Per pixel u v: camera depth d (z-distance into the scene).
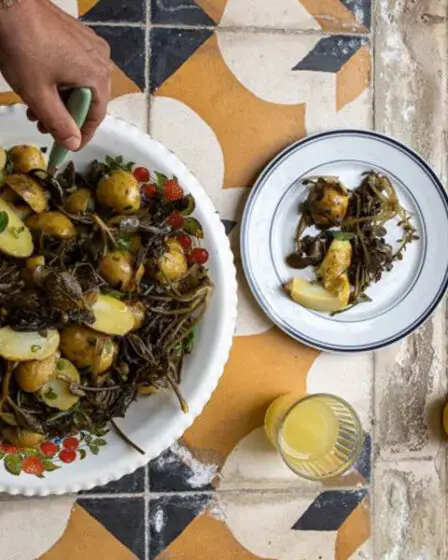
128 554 0.89
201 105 0.90
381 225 0.90
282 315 0.89
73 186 0.80
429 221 0.91
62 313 0.73
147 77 0.89
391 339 0.91
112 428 0.81
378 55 0.93
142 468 0.90
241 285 0.90
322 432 0.90
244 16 0.90
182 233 0.81
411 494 0.95
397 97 0.93
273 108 0.91
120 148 0.81
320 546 0.93
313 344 0.89
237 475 0.91
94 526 0.89
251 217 0.88
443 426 0.94
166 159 0.81
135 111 0.89
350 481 0.93
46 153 0.81
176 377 0.81
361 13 0.92
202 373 0.81
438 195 0.91
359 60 0.92
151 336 0.79
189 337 0.81
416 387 0.95
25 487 0.79
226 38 0.90
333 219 0.87
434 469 0.95
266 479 0.92
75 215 0.77
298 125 0.91
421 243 0.92
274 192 0.88
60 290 0.73
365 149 0.90
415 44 0.94
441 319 0.95
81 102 0.67
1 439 0.78
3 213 0.73
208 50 0.90
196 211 0.81
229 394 0.91
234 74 0.90
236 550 0.91
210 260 0.82
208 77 0.90
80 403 0.77
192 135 0.90
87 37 0.68
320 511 0.93
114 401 0.79
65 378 0.75
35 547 0.88
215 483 0.91
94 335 0.75
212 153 0.90
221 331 0.81
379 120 0.93
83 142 0.72
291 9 0.91
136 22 0.88
